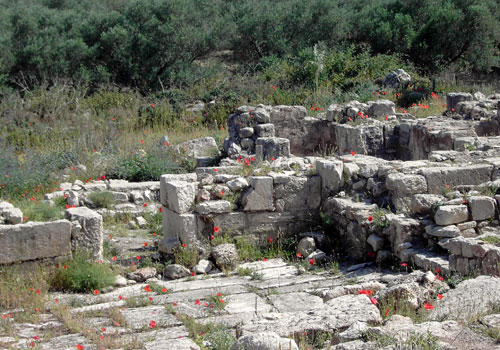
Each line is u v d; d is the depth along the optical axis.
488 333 4.07
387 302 5.33
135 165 13.50
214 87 22.69
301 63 24.77
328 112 14.80
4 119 19.62
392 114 14.79
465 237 7.12
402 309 5.19
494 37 27.12
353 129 13.32
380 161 9.46
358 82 21.70
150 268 7.81
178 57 28.52
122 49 27.77
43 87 22.45
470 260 6.35
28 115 20.06
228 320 5.77
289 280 7.32
